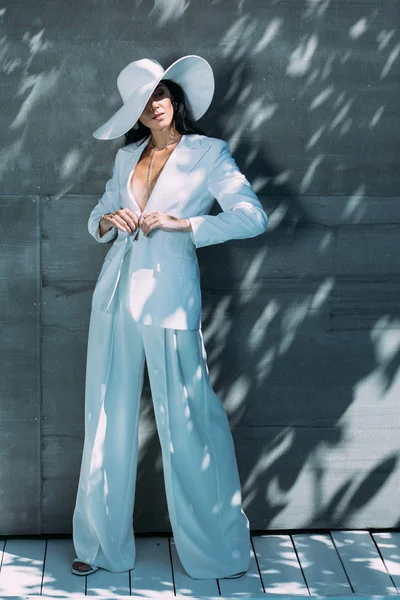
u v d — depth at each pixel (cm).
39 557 345
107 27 328
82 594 321
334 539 360
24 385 349
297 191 342
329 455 361
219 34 330
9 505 357
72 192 338
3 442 353
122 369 326
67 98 331
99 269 343
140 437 356
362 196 344
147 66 302
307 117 337
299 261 346
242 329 350
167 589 324
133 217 305
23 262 341
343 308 351
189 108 320
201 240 303
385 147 341
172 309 309
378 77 336
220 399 350
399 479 364
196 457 326
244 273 346
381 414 359
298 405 356
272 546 354
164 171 309
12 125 332
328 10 331
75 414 353
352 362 355
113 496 333
